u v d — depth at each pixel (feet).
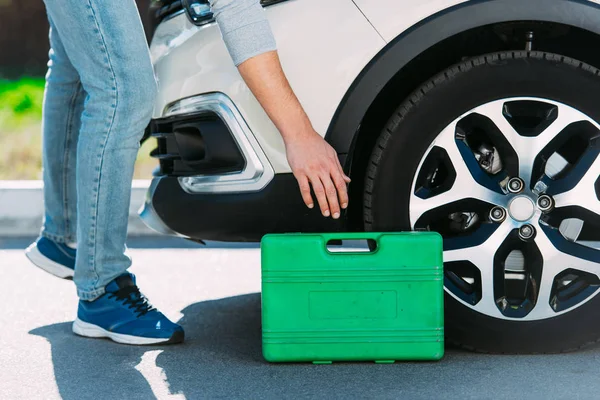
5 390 8.44
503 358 9.00
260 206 9.05
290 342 8.82
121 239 9.99
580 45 9.53
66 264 11.52
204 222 9.30
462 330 9.02
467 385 8.16
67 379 8.74
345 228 9.11
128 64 9.08
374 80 8.80
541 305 8.96
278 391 8.13
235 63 8.64
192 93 9.15
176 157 9.48
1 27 36.29
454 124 8.93
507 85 8.87
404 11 8.75
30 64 36.45
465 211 9.02
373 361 8.96
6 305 12.32
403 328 8.73
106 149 9.44
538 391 7.97
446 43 9.00
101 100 9.23
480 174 8.97
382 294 8.73
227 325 10.94
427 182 9.07
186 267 15.29
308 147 8.59
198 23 9.28
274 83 8.57
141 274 14.71
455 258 9.01
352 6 8.83
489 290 8.98
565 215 9.03
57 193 11.42
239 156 9.04
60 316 11.58
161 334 9.89
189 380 8.57
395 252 8.70
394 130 8.95
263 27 8.57
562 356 9.05
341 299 8.76
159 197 9.52
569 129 8.93
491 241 8.95
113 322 10.08
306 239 8.73
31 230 18.67
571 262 8.93
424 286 8.70
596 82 8.86
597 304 8.95
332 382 8.33
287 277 8.77
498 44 9.52
